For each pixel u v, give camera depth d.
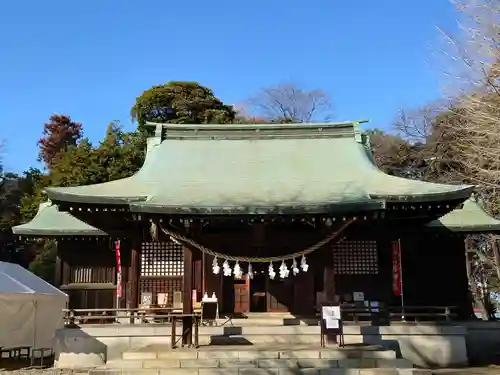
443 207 16.53
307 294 18.52
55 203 16.25
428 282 20.72
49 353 20.61
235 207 15.41
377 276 18.89
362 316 18.20
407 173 41.47
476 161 25.36
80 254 22.11
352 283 18.86
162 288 19.02
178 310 17.47
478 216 21.39
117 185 18.33
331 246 15.90
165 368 13.09
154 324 17.02
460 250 21.02
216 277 18.62
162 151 21.42
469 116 15.32
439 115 35.00
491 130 14.60
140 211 15.09
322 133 22.16
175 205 15.53
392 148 41.72
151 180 19.00
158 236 17.91
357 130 21.80
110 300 21.66
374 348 14.15
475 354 18.70
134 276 18.42
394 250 18.75
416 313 19.14
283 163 20.44
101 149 35.50
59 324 21.30
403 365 13.30
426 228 20.19
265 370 12.88
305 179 19.08
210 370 12.91
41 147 66.38
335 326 14.48
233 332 16.34
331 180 18.86
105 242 22.11
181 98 44.84
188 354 13.71
